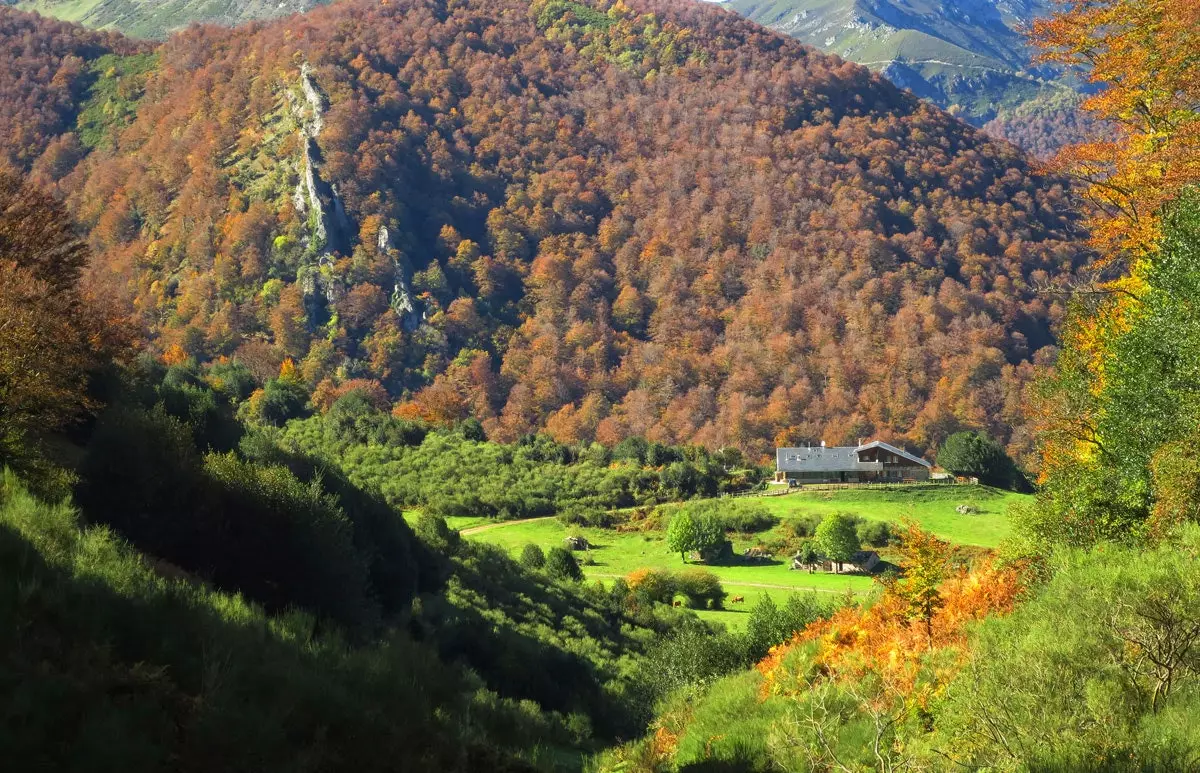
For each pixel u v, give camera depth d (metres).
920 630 16.48
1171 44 20.97
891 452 97.50
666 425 154.25
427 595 35.06
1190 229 18.66
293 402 99.38
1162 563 11.28
